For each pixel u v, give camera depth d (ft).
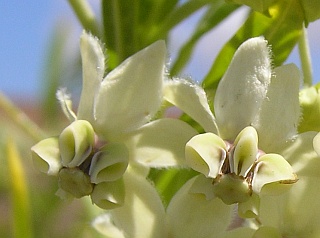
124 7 0.32
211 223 0.29
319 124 0.30
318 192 0.29
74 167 0.28
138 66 0.29
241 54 0.28
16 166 0.35
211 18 0.34
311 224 0.29
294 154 0.29
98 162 0.28
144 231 0.29
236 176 0.27
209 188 0.28
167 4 0.33
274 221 0.29
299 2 0.30
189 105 0.28
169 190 0.32
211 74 0.31
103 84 0.29
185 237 0.29
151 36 0.33
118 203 0.28
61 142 0.28
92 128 0.28
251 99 0.28
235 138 0.28
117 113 0.29
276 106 0.28
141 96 0.29
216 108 0.29
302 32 0.32
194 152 0.28
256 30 0.31
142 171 0.29
